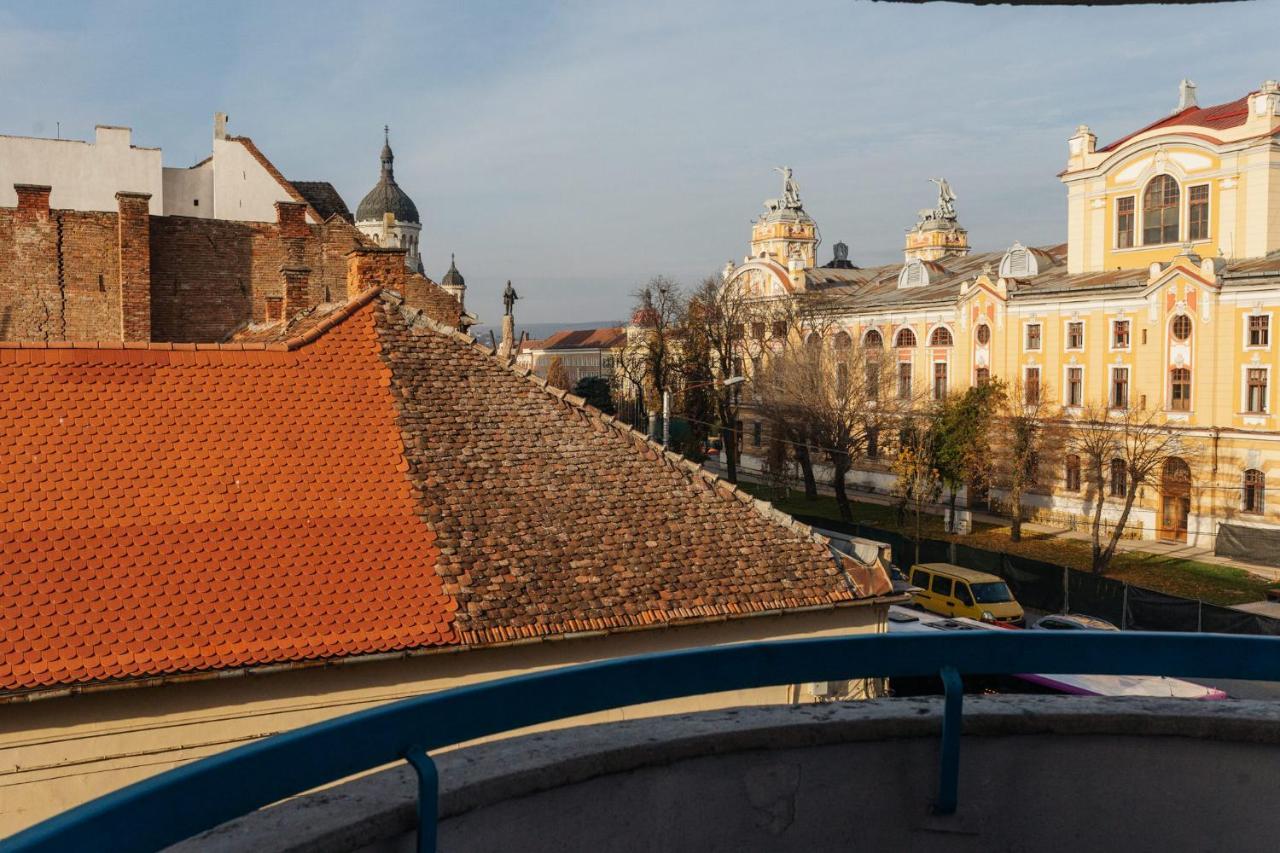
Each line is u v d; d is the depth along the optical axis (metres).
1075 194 51.75
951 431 47.31
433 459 14.49
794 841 2.91
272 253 26.86
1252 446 41.16
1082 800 3.06
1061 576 32.47
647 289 59.75
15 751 10.38
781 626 14.00
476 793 2.49
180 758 11.01
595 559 13.60
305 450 14.03
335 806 2.34
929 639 2.93
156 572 11.80
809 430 50.50
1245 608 33.09
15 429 13.13
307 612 11.79
